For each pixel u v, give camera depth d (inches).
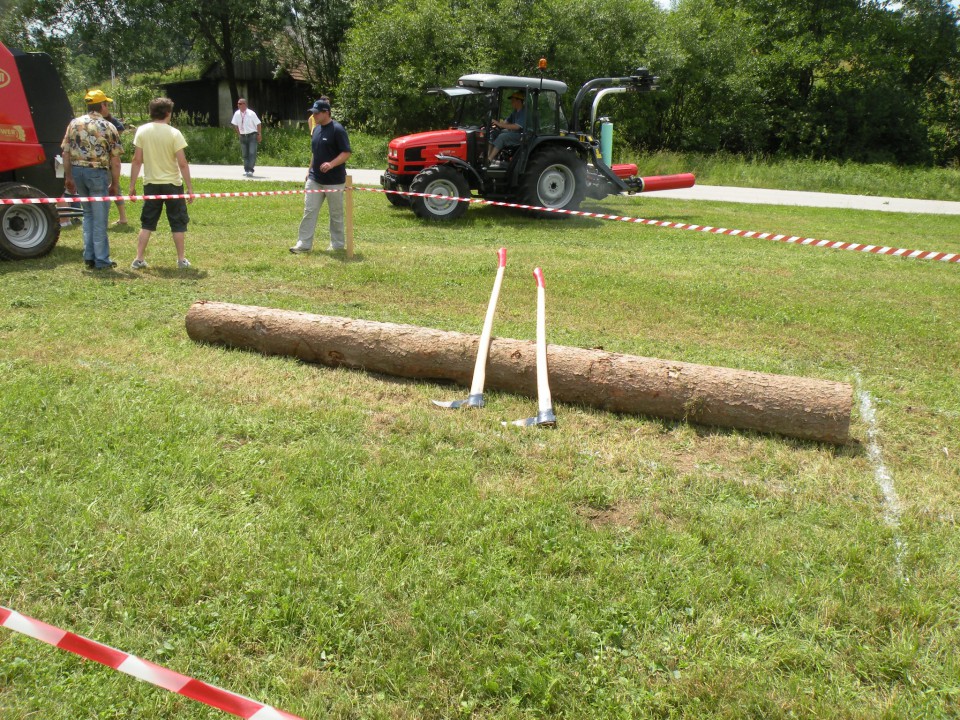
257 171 751.1
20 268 294.8
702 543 125.2
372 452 150.9
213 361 199.0
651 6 1085.8
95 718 87.2
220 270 307.9
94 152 285.3
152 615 102.7
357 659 96.8
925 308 289.7
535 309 265.0
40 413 158.7
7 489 128.0
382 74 960.9
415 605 104.8
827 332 252.1
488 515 127.8
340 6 1156.5
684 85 1114.1
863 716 90.5
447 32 952.3
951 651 101.4
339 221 353.4
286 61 1215.6
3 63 303.3
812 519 132.5
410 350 189.3
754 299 292.0
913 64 1384.1
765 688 94.6
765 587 112.3
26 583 107.0
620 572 114.1
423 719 89.5
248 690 91.8
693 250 402.3
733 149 1175.0
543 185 494.0
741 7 1341.0
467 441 157.2
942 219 630.5
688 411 168.9
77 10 1063.6
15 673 92.4
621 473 147.7
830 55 1250.6
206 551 115.2
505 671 95.2
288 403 170.2
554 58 1003.3
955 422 179.0
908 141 1286.9
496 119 478.6
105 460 140.6
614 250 392.2
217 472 137.9
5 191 302.5
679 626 104.6
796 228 509.0
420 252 363.3
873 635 104.4
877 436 170.1
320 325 199.2
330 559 114.3
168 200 299.1
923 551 122.3
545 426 166.2
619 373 173.5
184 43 1165.1
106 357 198.5
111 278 284.8
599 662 97.8
